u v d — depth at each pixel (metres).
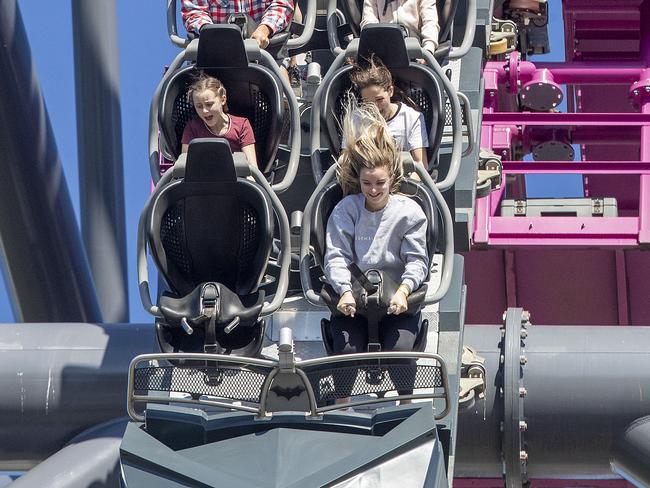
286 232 12.23
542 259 21.47
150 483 10.30
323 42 16.92
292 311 13.23
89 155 22.58
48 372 14.45
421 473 10.34
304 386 10.97
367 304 11.33
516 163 20.11
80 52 22.56
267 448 10.53
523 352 15.12
